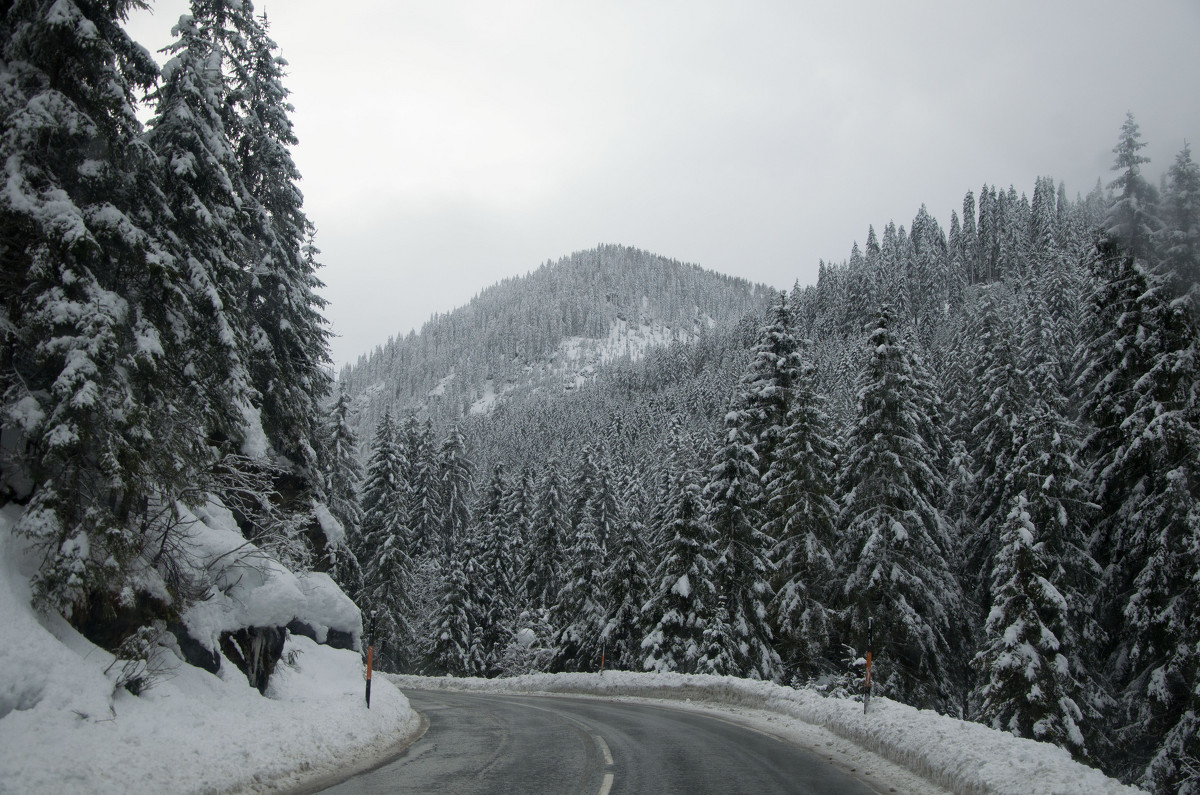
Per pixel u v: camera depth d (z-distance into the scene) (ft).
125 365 37.81
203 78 52.60
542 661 139.23
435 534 170.09
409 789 28.30
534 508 187.11
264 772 28.58
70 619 34.30
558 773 32.60
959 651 97.09
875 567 84.12
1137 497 68.74
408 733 47.52
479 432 519.19
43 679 28.27
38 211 33.22
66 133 35.60
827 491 91.86
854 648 85.30
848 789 30.45
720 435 105.19
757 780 31.89
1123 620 71.05
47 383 36.68
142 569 38.42
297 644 66.28
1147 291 64.23
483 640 151.84
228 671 43.52
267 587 49.67
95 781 22.76
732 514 98.63
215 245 52.39
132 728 28.22
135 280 40.91
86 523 33.35
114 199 40.52
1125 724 68.85
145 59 40.55
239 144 72.08
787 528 90.94
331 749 35.58
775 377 101.14
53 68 36.29
